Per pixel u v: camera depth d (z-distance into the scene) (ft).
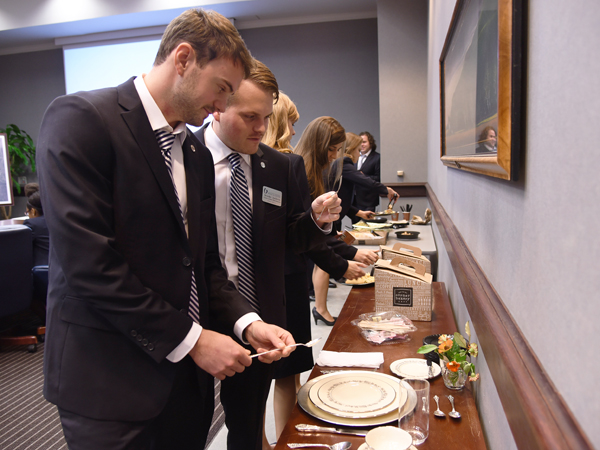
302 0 22.12
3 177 15.12
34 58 28.07
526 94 2.20
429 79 15.58
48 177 3.03
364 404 3.47
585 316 1.41
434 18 11.48
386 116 19.66
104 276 2.97
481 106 3.49
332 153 7.26
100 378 3.18
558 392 1.68
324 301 11.75
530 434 1.75
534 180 2.05
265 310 4.79
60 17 23.47
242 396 4.91
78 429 3.19
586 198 1.41
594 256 1.34
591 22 1.36
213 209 4.18
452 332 5.16
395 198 12.59
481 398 3.84
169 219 3.43
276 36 24.77
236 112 4.30
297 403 3.67
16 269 10.80
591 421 1.36
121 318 3.04
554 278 1.74
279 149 6.22
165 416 3.78
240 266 4.78
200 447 4.05
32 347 11.51
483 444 3.06
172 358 3.25
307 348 6.20
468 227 4.86
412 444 2.88
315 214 4.89
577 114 1.49
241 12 23.48
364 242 10.23
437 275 10.55
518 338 2.24
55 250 3.02
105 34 25.21
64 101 3.16
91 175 3.08
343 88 24.53
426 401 3.10
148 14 22.68
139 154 3.29
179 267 3.49
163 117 3.46
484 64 3.30
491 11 2.93
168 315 3.18
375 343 4.88
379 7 19.26
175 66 3.29
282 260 4.96
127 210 3.25
